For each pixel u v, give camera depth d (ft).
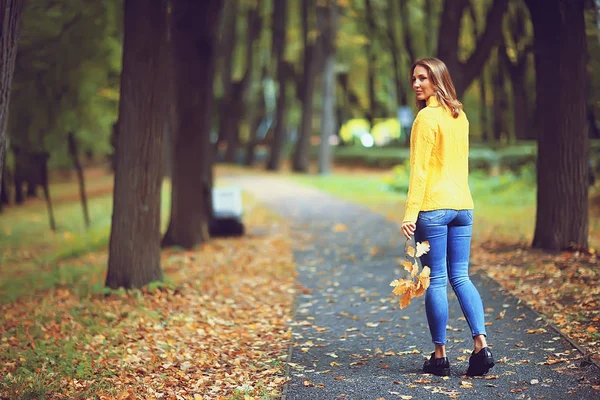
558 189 34.19
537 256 32.91
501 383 17.29
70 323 27.27
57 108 53.11
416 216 17.74
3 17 17.98
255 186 101.71
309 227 55.31
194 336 24.76
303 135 134.21
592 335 20.26
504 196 70.18
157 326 25.98
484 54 54.03
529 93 90.22
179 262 41.24
